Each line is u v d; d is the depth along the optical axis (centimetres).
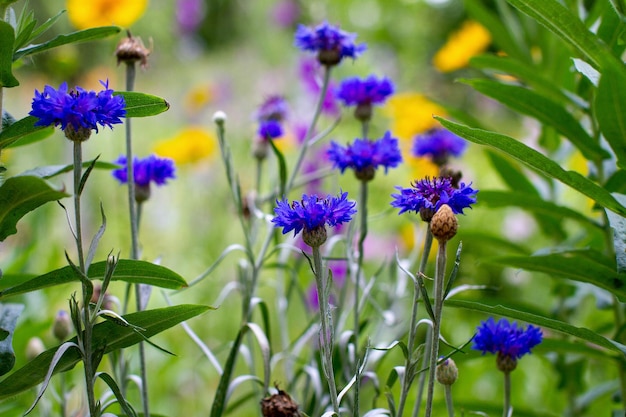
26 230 140
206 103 256
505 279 172
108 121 92
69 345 92
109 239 182
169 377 143
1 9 96
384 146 105
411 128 175
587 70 99
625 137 100
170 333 153
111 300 108
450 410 98
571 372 119
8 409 111
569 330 96
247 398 111
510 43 128
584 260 104
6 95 251
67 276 95
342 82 114
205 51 397
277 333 158
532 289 172
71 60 179
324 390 110
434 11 300
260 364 144
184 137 194
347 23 284
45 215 144
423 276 94
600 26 104
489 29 129
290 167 209
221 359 146
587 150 109
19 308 98
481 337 100
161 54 327
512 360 99
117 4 180
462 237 124
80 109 91
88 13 179
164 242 207
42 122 91
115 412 112
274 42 341
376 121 212
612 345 96
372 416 98
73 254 162
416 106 176
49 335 130
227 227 189
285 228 92
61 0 255
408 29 282
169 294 105
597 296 114
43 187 90
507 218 187
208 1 405
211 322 160
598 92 99
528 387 139
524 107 109
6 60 94
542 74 127
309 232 92
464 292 161
